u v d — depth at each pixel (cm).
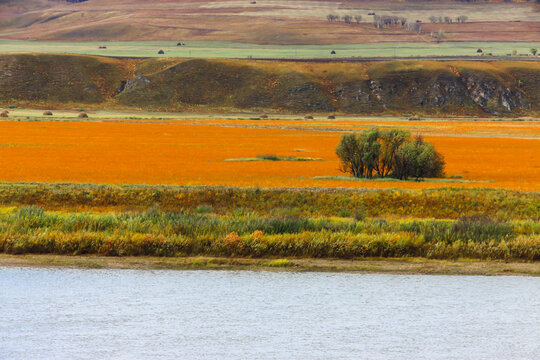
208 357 4247
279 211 9925
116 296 5569
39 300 5419
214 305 5344
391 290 5875
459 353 4384
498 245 7138
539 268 6662
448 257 7056
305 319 5044
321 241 7056
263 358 4256
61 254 6969
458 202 10625
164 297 5556
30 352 4291
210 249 7044
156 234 7375
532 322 5056
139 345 4453
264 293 5706
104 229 7769
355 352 4391
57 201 10644
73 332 4703
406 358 4284
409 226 7950
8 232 7156
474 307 5356
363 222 8275
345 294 5716
